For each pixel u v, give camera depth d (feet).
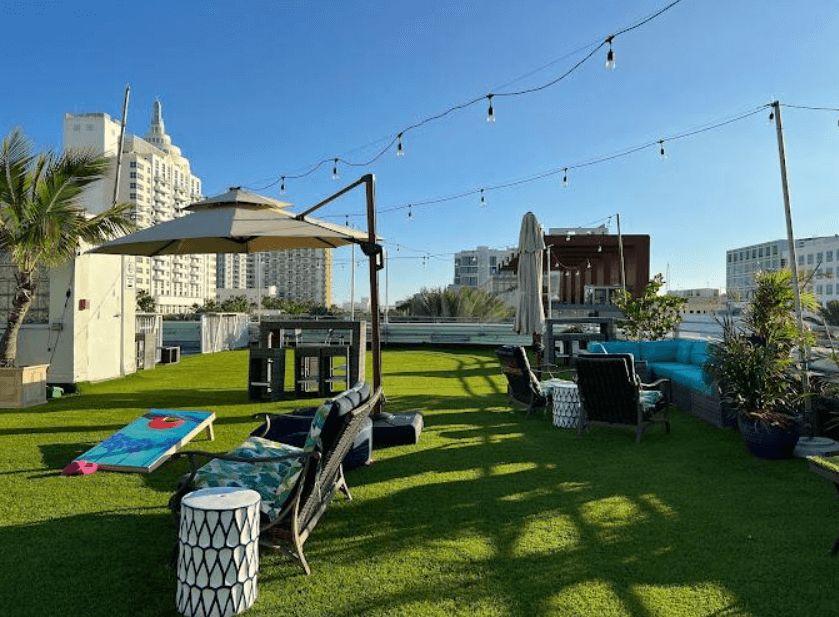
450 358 54.54
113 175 42.68
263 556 11.19
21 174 28.78
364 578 10.25
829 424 19.60
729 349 19.48
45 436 21.49
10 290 35.19
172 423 19.54
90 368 36.52
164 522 12.85
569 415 22.90
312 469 10.55
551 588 9.82
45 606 9.25
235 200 23.43
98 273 37.24
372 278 21.40
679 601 9.37
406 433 20.06
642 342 31.94
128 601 9.45
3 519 12.97
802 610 9.09
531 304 41.63
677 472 16.72
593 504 13.99
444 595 9.61
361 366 31.32
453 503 14.14
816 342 19.69
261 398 30.37
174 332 67.62
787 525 12.53
